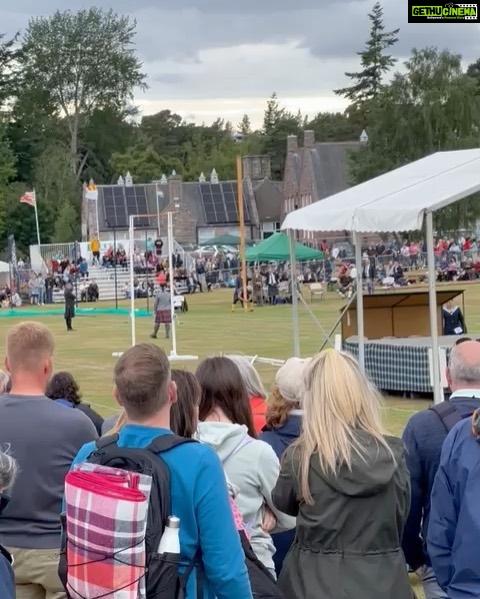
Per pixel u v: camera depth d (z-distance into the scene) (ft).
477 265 193.36
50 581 15.67
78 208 357.61
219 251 249.14
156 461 11.57
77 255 235.20
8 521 15.65
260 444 15.70
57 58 387.14
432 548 14.07
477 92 240.73
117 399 12.48
